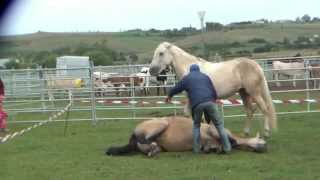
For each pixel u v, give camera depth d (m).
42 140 13.69
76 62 41.06
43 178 8.89
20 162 10.45
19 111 19.41
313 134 13.15
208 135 10.65
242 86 12.45
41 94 20.67
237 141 10.90
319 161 9.60
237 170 8.99
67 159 10.62
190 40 77.56
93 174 9.03
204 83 10.50
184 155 10.55
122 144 12.57
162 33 94.69
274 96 25.09
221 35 87.62
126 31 94.50
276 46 77.81
